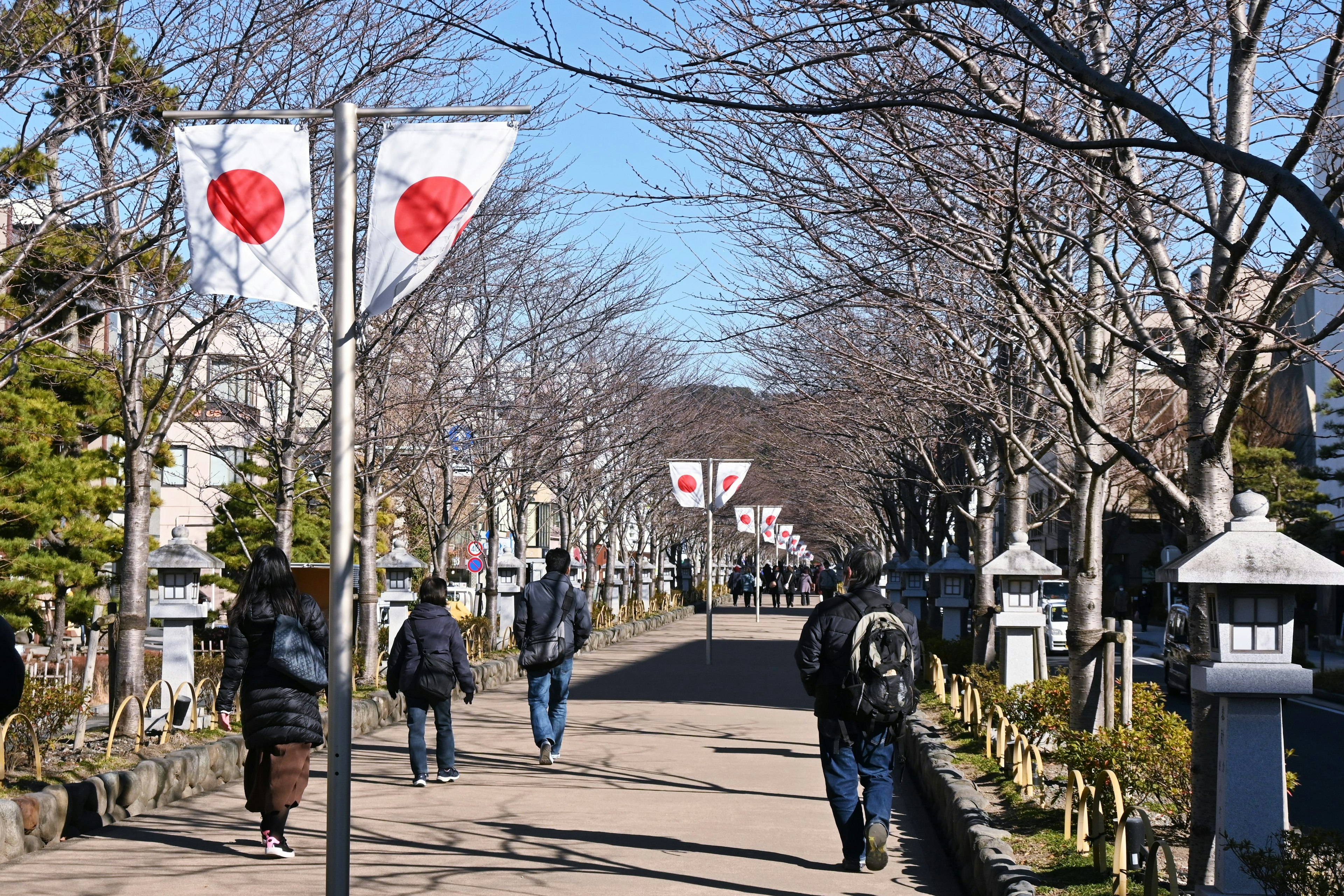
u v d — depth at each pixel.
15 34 7.65
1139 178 6.95
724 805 9.82
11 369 9.38
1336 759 15.05
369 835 8.55
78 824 8.30
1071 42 6.39
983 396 10.38
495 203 14.14
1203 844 6.40
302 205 5.92
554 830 8.80
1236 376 5.99
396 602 20.05
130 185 8.09
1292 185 3.53
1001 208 7.19
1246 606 5.77
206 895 6.76
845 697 7.44
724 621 46.41
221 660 16.27
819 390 16.62
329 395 19.77
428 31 10.22
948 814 8.55
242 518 27.84
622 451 31.41
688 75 6.02
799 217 8.22
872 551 7.70
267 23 8.97
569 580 12.16
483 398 17.48
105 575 21.92
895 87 7.10
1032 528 16.30
